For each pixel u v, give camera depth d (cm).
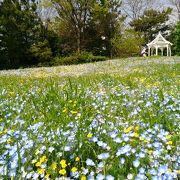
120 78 1262
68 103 577
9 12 4553
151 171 264
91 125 409
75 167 294
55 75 1856
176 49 5981
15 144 363
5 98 758
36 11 4878
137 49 5878
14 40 4434
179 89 783
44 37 4822
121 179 265
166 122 439
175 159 300
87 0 5625
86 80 1247
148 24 7444
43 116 498
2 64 4506
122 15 6228
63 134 357
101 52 5962
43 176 286
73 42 5853
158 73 1476
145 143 337
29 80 1384
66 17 5728
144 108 535
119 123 440
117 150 321
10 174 286
